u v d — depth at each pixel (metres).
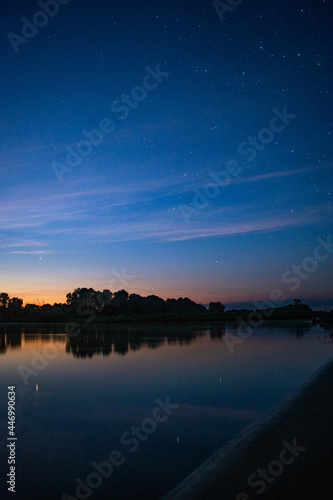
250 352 19.83
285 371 13.95
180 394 10.65
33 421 8.38
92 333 41.06
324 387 10.12
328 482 4.51
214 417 8.41
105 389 11.50
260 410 8.83
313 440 6.02
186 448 6.61
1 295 102.50
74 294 89.75
